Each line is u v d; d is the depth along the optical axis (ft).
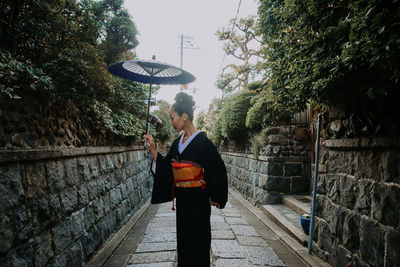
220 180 5.60
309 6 6.11
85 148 9.36
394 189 5.95
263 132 20.04
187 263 5.57
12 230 5.16
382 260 6.24
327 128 9.87
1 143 5.10
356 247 7.35
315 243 9.91
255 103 21.30
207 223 5.69
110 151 12.58
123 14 16.76
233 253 9.97
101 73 8.42
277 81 9.36
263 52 10.03
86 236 8.89
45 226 6.42
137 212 17.58
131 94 17.29
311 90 7.48
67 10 8.04
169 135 43.14
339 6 5.64
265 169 19.16
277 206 17.56
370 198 6.81
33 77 5.65
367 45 4.23
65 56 7.17
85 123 9.98
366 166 7.09
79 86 7.77
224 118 28.32
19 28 6.71
